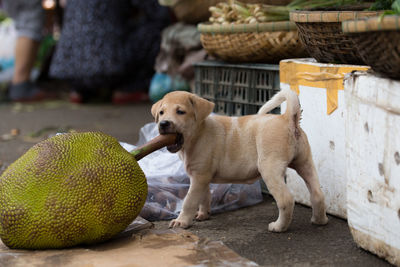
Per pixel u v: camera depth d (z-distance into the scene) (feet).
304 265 8.67
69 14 28.25
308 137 11.73
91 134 9.82
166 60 22.03
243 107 14.20
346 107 9.27
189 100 10.48
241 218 11.48
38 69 37.01
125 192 9.25
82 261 8.60
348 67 10.53
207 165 10.57
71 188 8.88
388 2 11.01
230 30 13.84
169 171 12.29
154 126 13.88
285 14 13.94
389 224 8.40
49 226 8.82
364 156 8.82
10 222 8.91
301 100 11.80
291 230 10.50
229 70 14.49
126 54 28.40
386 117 8.20
